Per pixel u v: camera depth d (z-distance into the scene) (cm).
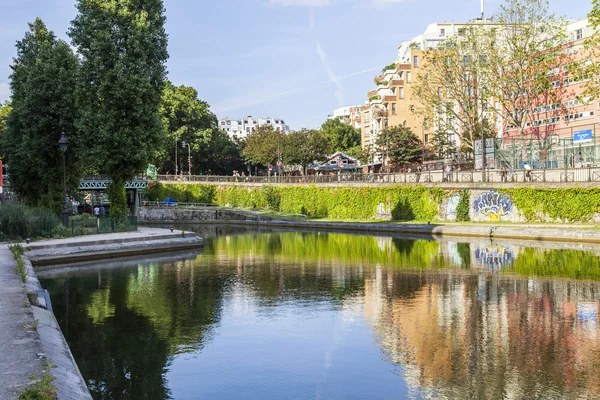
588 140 4681
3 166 5044
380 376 1172
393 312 1741
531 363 1225
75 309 1828
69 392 909
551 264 2700
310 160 9638
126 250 3409
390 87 9481
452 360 1260
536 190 4544
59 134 4584
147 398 1080
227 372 1217
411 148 8000
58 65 4612
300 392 1097
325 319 1667
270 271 2684
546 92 5953
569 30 6650
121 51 4228
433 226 4800
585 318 1620
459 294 2008
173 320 1672
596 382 1104
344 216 6638
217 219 8006
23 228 3362
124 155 4181
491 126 7256
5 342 1029
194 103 10606
